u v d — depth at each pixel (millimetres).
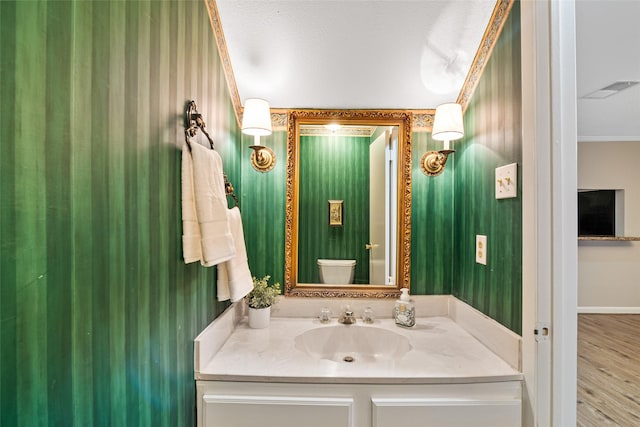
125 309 614
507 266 1056
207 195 884
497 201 1119
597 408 1832
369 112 1515
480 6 1100
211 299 1123
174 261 830
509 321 1045
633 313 3625
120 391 597
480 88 1249
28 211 402
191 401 944
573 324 914
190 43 921
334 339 1396
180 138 854
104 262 553
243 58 1275
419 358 1088
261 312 1371
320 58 1282
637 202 3646
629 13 1340
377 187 1552
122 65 603
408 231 1521
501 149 1095
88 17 509
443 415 961
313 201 1552
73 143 479
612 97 2447
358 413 976
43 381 424
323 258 1548
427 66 1308
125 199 615
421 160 1537
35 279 412
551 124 908
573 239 916
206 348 1025
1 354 365
